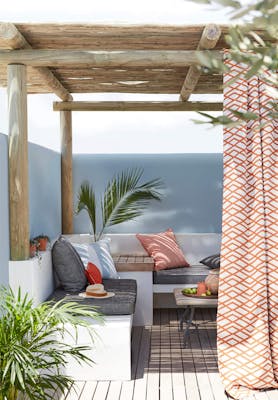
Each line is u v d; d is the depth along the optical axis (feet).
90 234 28.04
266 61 3.28
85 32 15.65
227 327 15.11
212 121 3.35
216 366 17.35
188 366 17.40
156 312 25.35
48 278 19.38
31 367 10.73
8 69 16.33
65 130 27.30
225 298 15.15
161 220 28.45
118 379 16.19
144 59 16.14
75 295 18.94
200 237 27.32
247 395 14.65
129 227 28.37
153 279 23.97
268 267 15.14
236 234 15.14
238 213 15.12
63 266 19.89
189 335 21.20
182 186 28.50
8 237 16.51
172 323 23.21
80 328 16.20
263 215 15.03
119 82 23.66
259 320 14.97
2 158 16.01
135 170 28.48
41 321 12.12
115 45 16.98
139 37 16.15
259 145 15.06
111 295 18.63
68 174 27.45
